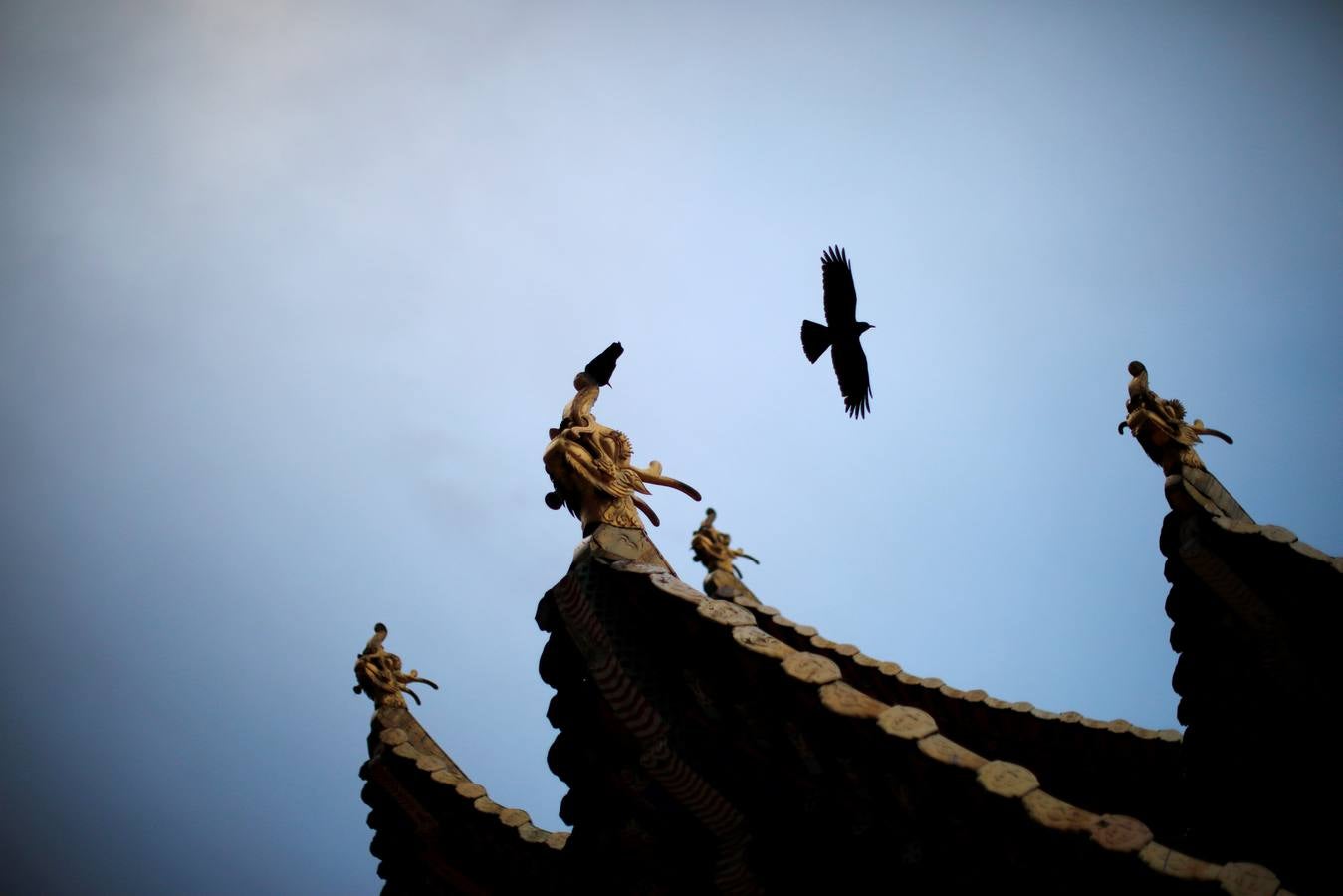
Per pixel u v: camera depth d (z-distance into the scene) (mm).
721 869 14555
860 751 12430
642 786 15039
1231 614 15219
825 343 14094
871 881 12859
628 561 14984
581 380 16375
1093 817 10344
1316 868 14203
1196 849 15094
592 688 15250
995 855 11195
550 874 17297
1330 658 14688
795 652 13000
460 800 18438
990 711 17844
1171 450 16094
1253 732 15094
